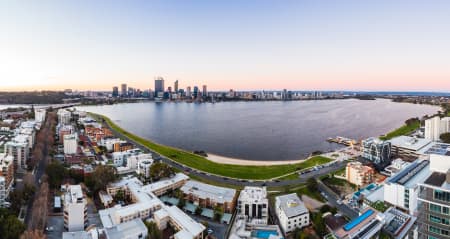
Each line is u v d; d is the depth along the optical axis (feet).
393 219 471.62
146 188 644.27
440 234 304.71
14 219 455.63
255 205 553.64
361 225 463.83
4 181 581.94
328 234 457.68
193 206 593.01
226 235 497.05
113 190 643.45
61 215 545.44
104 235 449.06
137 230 461.78
